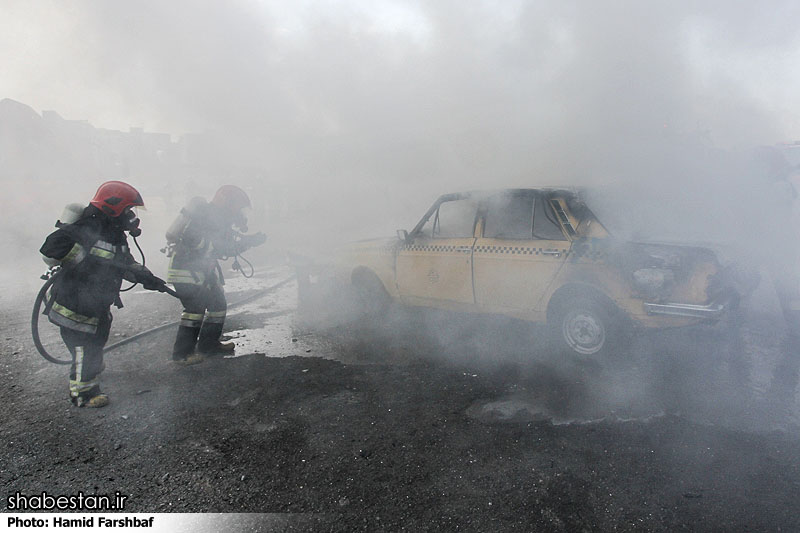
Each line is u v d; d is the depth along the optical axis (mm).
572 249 3506
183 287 3562
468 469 2260
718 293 3158
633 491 2070
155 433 2645
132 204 3016
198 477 2242
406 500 2049
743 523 1866
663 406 2857
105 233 2945
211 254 3629
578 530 1849
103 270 2934
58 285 2900
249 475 2250
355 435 2588
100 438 2600
